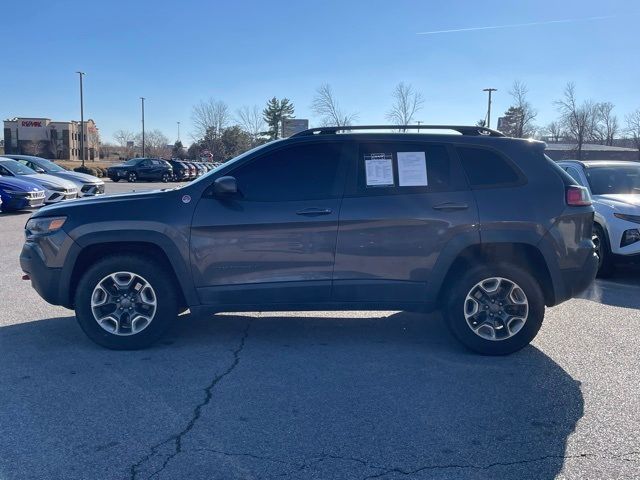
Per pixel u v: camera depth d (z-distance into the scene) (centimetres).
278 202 511
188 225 507
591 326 612
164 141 8894
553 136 5250
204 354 518
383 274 512
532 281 509
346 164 521
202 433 371
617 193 902
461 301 512
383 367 488
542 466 336
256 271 511
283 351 527
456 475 326
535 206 510
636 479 322
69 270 517
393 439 365
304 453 348
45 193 1683
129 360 500
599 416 398
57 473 325
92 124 8938
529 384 453
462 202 509
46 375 464
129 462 337
